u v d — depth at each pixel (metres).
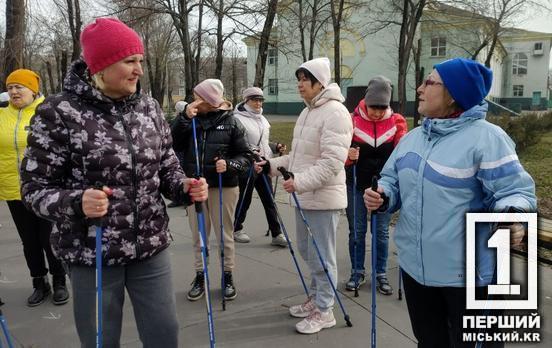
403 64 17.62
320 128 2.98
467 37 26.17
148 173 2.04
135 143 1.98
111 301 2.00
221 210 3.55
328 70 3.05
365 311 3.48
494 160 1.86
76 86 1.88
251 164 3.78
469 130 1.94
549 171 9.57
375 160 3.78
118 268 2.00
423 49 30.52
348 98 5.90
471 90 1.93
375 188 2.16
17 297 3.79
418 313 2.15
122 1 13.84
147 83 30.44
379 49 31.77
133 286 2.09
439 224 1.96
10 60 8.77
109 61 1.86
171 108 28.22
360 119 3.85
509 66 45.91
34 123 1.87
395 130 3.82
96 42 1.85
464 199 1.93
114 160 1.92
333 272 3.14
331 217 3.06
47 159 1.86
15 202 3.52
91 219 1.78
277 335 3.13
